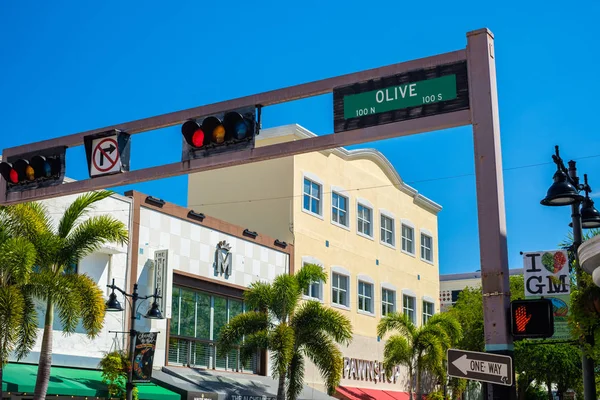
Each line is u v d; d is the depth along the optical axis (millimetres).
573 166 15766
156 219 27922
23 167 14328
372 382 38281
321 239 36875
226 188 37312
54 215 24016
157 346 27000
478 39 11070
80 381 22922
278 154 12203
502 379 9453
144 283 26906
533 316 9539
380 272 40906
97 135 13781
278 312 27203
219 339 26938
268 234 35562
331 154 38438
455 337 35281
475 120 10828
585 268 10922
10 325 18750
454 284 74375
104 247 25281
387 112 11492
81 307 20453
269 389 30188
